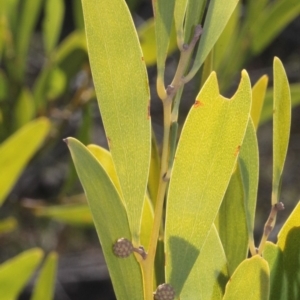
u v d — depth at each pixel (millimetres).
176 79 298
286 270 339
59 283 1839
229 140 306
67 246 1827
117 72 300
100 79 300
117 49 299
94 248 1866
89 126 831
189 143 307
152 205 370
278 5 649
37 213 864
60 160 1760
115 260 314
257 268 312
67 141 307
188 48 297
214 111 304
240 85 302
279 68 322
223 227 353
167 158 316
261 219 1802
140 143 305
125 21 298
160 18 295
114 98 302
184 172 309
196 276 337
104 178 312
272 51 2055
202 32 302
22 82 799
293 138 2000
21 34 798
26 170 1314
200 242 312
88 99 817
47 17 825
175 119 310
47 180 1741
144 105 303
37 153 850
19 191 1346
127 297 316
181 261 313
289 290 339
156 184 357
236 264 350
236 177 352
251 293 313
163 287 309
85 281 1889
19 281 610
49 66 799
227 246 352
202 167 308
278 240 340
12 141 608
